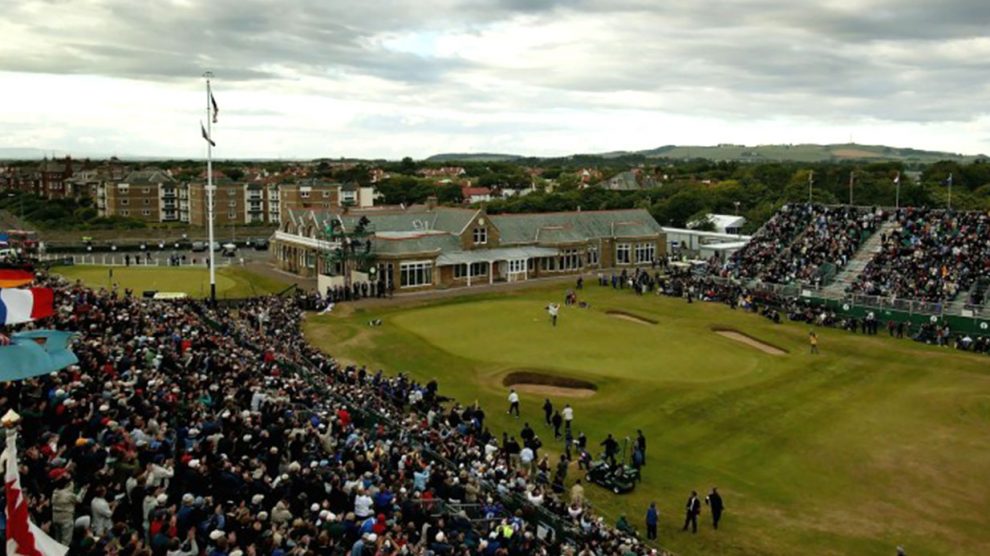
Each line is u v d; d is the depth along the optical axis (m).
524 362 62.56
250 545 20.55
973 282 81.81
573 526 32.53
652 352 66.56
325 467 27.39
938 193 164.38
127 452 23.39
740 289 91.94
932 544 35.81
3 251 94.81
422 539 25.31
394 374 60.12
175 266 122.44
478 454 38.78
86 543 17.92
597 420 51.47
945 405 54.00
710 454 46.28
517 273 108.69
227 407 31.11
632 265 122.38
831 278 92.75
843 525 37.62
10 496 16.22
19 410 25.61
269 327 66.00
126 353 35.88
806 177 196.25
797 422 51.03
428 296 93.50
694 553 34.78
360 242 97.06
